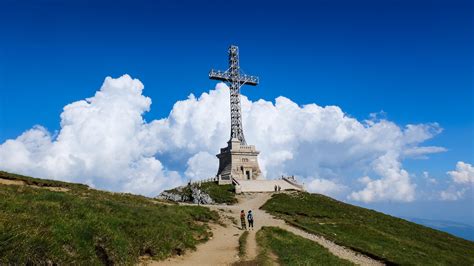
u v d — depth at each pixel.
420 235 71.38
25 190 31.95
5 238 17.86
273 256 33.81
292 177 119.38
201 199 94.62
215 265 27.48
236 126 136.12
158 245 28.62
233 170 126.00
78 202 29.61
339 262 38.31
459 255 61.06
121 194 59.53
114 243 23.59
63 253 19.55
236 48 144.25
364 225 69.12
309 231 57.12
